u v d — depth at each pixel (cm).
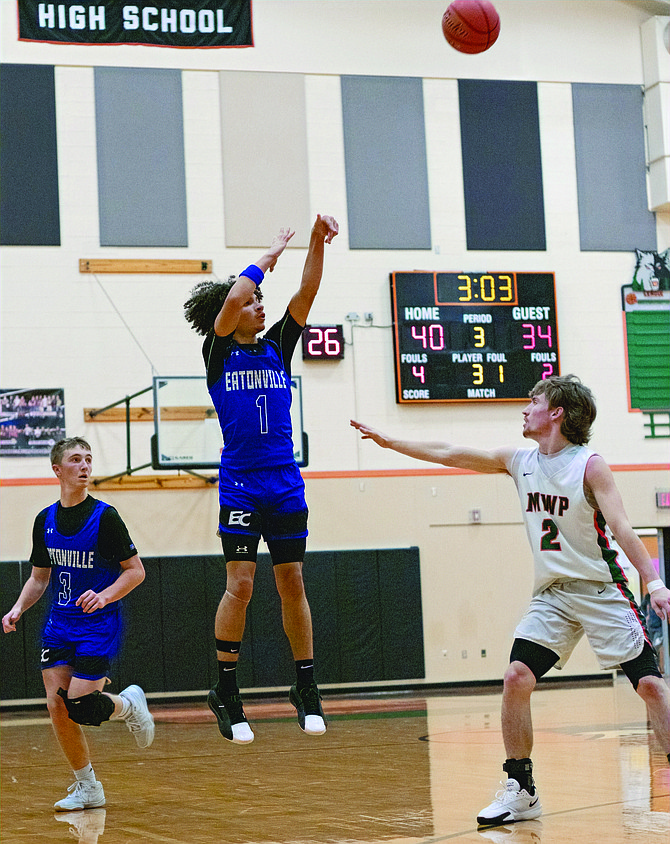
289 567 436
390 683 1714
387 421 1766
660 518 1834
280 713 1361
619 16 1934
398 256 1802
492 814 473
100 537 579
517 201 1856
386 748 873
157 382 1594
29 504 1631
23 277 1669
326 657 1694
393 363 1773
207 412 1606
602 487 464
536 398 497
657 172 1894
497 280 1797
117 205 1709
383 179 1812
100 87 1720
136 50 1739
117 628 591
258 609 1672
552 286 1814
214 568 1664
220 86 1767
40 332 1666
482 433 1788
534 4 1905
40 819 552
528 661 489
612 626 469
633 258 1886
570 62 1906
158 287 1709
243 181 1759
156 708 1543
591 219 1880
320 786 647
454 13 950
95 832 499
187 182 1741
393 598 1733
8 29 1700
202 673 1639
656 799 537
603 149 1900
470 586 1780
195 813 553
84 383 1670
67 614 584
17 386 1648
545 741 872
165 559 1652
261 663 1661
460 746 871
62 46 1714
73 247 1688
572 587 481
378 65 1831
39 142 1692
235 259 1744
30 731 1223
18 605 600
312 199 1784
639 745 809
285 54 1798
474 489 1802
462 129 1848
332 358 1752
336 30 1822
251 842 454
